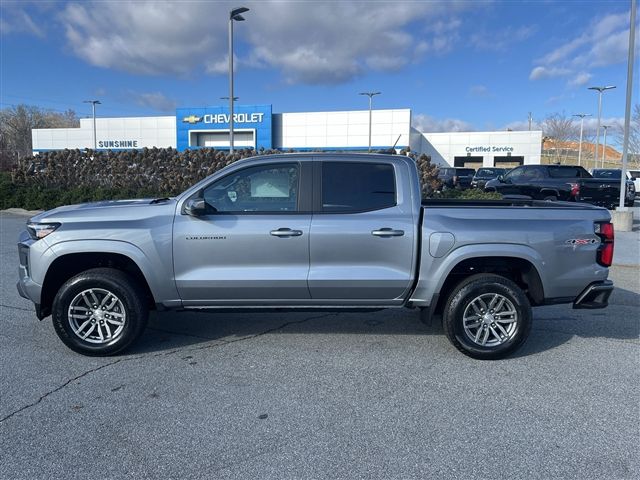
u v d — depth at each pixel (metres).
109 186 16.69
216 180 4.70
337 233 4.55
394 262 4.61
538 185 17.28
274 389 4.02
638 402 3.82
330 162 4.73
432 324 5.72
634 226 14.81
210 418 3.54
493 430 3.40
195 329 5.52
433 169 13.34
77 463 2.99
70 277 4.88
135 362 4.56
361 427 3.43
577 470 2.95
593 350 4.95
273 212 4.63
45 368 4.41
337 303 4.73
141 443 3.21
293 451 3.13
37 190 17.06
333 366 4.50
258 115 54.16
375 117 53.19
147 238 4.53
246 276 4.59
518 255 4.55
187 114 55.56
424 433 3.36
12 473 2.89
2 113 69.12
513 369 4.46
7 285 7.34
